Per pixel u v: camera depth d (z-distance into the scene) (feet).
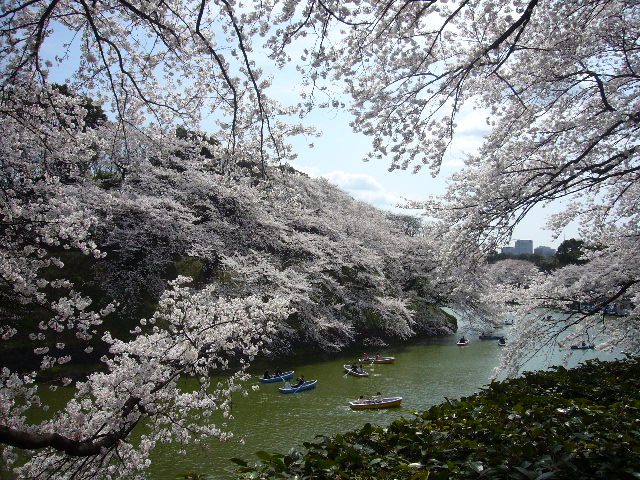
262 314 27.02
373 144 25.93
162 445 38.34
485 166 30.35
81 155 24.39
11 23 19.86
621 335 35.55
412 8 21.79
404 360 81.66
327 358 80.48
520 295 36.99
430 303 115.03
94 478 17.87
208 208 76.23
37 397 16.47
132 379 19.51
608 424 13.76
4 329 19.56
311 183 101.96
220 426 44.47
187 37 22.33
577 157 26.58
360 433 14.29
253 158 29.99
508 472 10.58
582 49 25.75
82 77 24.80
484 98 27.73
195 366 23.32
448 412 16.35
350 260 93.81
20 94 20.44
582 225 36.81
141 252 64.13
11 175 20.21
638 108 29.37
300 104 22.57
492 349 93.45
